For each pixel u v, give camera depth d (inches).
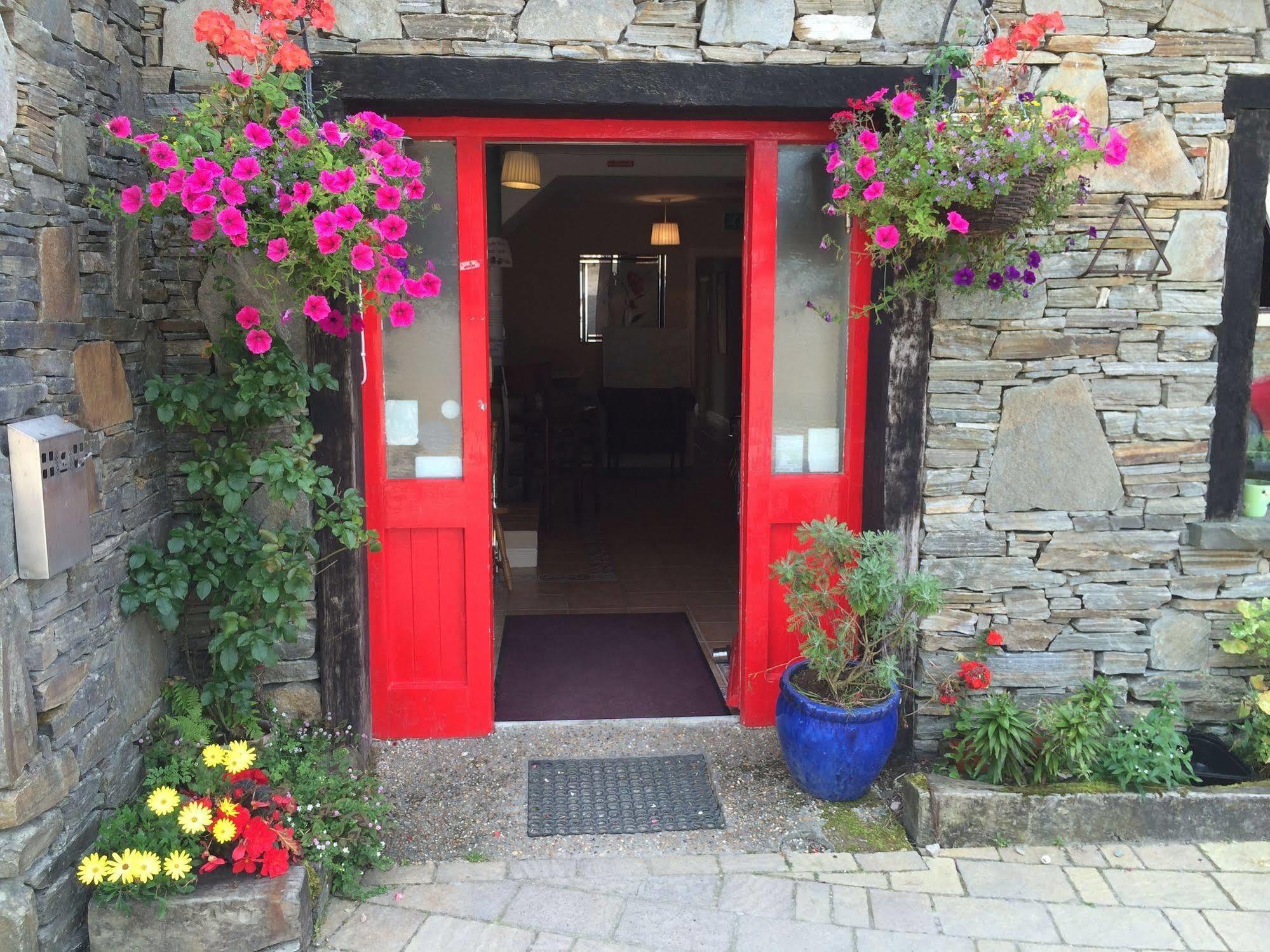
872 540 112.3
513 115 117.5
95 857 83.5
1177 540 122.9
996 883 102.0
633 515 275.4
